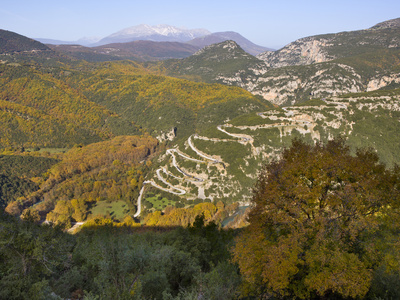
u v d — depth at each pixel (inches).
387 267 828.6
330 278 809.5
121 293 717.9
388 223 920.9
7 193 5383.9
